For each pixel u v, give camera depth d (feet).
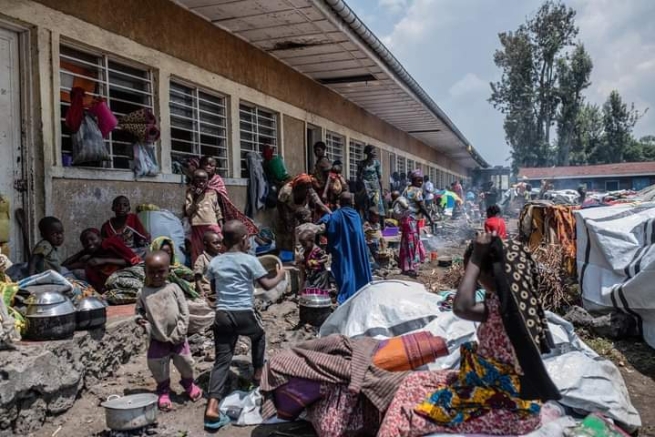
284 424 12.17
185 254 22.76
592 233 20.59
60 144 18.99
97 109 19.40
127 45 22.07
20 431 11.48
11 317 12.37
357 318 15.14
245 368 14.98
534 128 177.58
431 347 11.64
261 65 33.01
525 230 27.12
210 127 29.07
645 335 18.03
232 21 27.66
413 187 35.65
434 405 9.52
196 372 15.08
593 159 217.36
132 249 19.93
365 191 38.01
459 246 48.03
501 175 125.08
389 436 9.57
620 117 213.87
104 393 13.55
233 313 12.79
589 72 170.40
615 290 18.70
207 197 22.35
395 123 64.23
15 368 11.30
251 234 24.48
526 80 173.78
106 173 20.84
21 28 17.90
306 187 30.27
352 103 50.08
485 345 9.22
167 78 24.58
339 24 28.40
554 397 8.53
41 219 18.01
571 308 20.83
